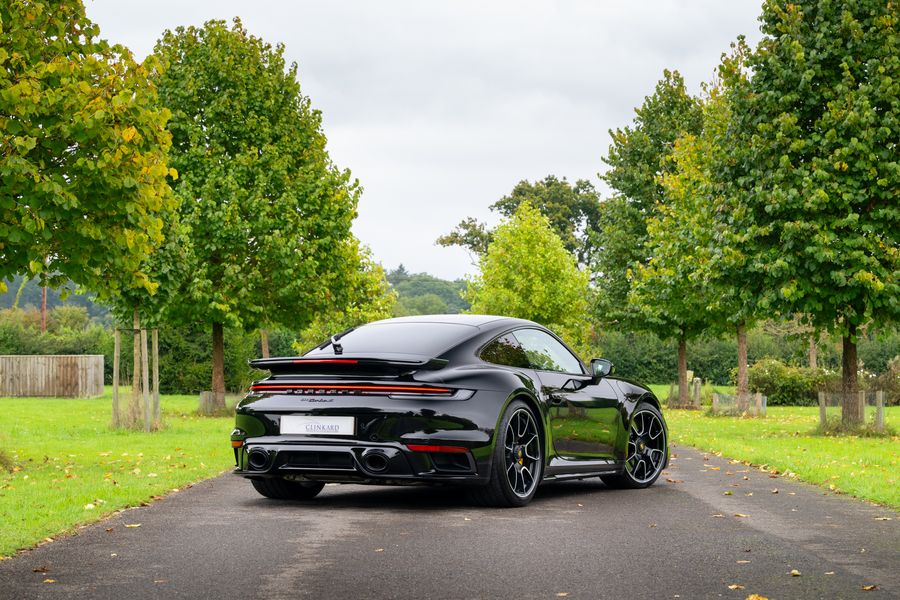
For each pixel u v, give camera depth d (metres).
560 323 51.09
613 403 9.34
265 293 26.39
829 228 16.73
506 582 5.13
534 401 8.21
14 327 48.88
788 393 37.88
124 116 10.30
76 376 39.00
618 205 35.44
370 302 41.47
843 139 16.75
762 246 17.58
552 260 50.69
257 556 5.82
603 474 9.38
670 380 52.44
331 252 26.64
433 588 4.99
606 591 4.93
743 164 17.84
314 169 26.36
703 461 13.16
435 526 6.95
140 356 19.17
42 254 10.62
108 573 5.34
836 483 9.81
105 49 11.11
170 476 10.30
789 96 17.20
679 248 25.30
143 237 10.84
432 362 7.72
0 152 9.71
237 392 43.56
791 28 17.52
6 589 4.96
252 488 9.48
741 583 5.11
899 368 38.28
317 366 7.83
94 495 8.45
